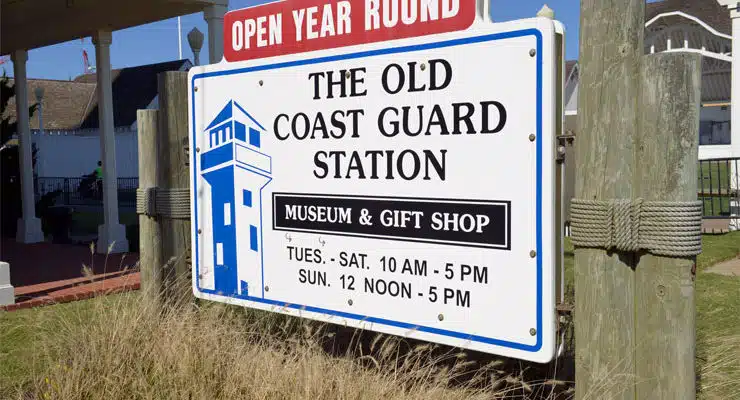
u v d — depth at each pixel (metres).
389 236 3.58
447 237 3.35
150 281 4.95
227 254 4.42
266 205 4.18
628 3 2.81
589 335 2.97
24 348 5.03
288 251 4.07
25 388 4.24
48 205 15.69
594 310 2.96
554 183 3.01
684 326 2.77
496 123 3.14
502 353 3.17
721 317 5.48
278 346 4.44
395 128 3.52
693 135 2.74
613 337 2.92
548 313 3.01
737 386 3.94
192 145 4.59
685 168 2.74
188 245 4.89
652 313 2.82
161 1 9.40
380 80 3.57
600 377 2.92
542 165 3.00
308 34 3.96
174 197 4.80
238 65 4.29
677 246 2.73
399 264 3.54
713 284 6.98
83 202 29.86
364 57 3.63
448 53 3.29
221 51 9.40
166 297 4.79
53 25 11.76
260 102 4.17
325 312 3.90
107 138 11.28
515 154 3.09
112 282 7.98
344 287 3.80
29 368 4.51
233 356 3.99
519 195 3.08
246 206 4.29
